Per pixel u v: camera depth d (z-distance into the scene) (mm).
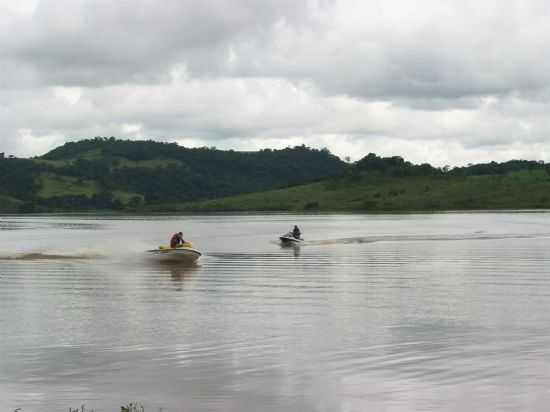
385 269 44469
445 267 45312
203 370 19953
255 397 17594
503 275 40469
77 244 73875
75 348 22609
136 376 19422
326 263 49312
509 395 17406
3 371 19984
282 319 27062
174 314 28500
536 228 94875
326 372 19578
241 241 77375
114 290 36281
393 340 23172
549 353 21234
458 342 22781
